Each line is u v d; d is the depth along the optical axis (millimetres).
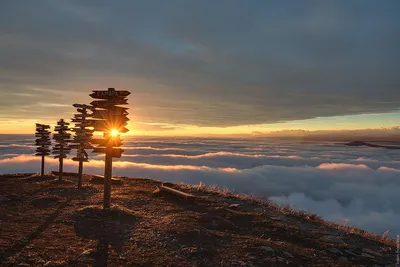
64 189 13023
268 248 7062
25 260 5402
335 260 7207
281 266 6340
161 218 9039
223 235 7879
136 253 6316
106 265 5617
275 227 9195
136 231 7672
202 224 8797
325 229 9914
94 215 8820
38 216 8664
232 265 6094
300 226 10000
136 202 11211
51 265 5316
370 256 7660
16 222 7910
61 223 8062
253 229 8984
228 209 11125
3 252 5637
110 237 7203
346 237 9180
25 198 10969
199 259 6211
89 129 13555
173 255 6324
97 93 9797
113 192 12922
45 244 6359
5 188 12680
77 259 5727
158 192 12648
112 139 9578
